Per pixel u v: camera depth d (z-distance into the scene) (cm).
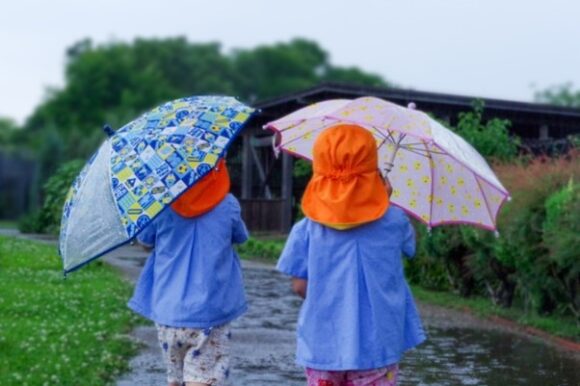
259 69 9562
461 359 1022
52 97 7994
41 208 3478
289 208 2973
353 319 497
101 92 8025
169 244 604
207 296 594
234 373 920
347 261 502
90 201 576
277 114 2850
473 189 596
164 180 575
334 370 496
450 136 554
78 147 4194
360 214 500
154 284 609
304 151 632
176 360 613
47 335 1017
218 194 607
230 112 622
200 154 588
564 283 1223
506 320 1312
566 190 1149
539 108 2652
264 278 1847
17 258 1875
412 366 981
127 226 560
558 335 1173
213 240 602
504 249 1295
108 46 8462
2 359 877
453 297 1551
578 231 1114
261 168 3266
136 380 864
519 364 998
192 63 8950
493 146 1808
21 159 4550
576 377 934
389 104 561
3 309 1186
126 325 1143
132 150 589
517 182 1277
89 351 946
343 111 556
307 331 506
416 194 621
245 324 1242
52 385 798
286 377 905
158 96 8231
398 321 506
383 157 620
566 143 2098
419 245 1616
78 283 1515
